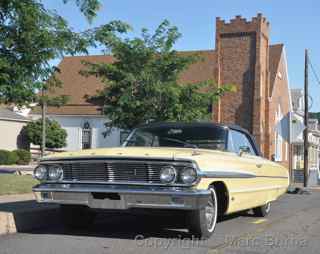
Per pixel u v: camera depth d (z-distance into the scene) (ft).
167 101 60.03
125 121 61.57
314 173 113.29
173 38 62.75
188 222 27.71
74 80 161.38
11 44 32.63
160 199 25.90
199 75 145.38
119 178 26.73
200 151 29.17
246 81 135.95
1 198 40.29
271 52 160.56
